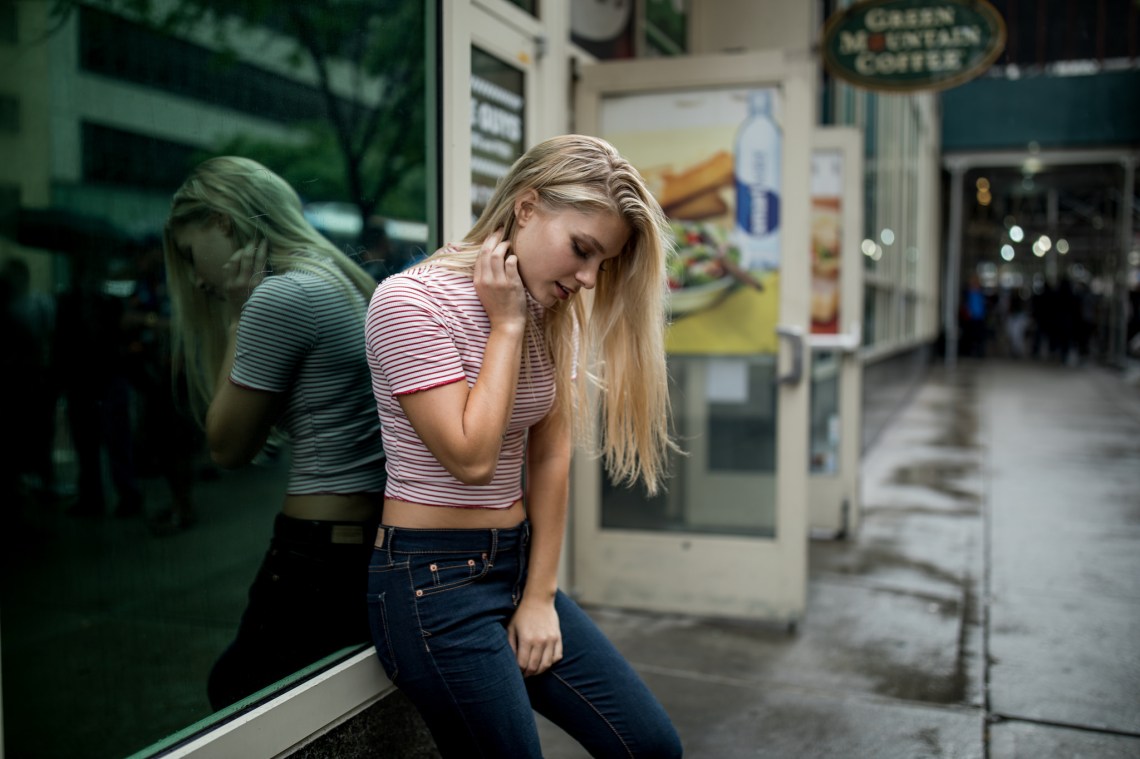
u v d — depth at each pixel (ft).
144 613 5.10
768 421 12.78
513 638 5.49
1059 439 30.60
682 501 13.14
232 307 5.52
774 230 12.38
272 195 5.79
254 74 5.63
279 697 5.71
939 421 35.45
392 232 6.94
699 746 9.01
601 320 5.69
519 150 11.57
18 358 4.45
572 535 13.24
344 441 6.23
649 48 16.07
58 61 4.53
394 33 6.88
